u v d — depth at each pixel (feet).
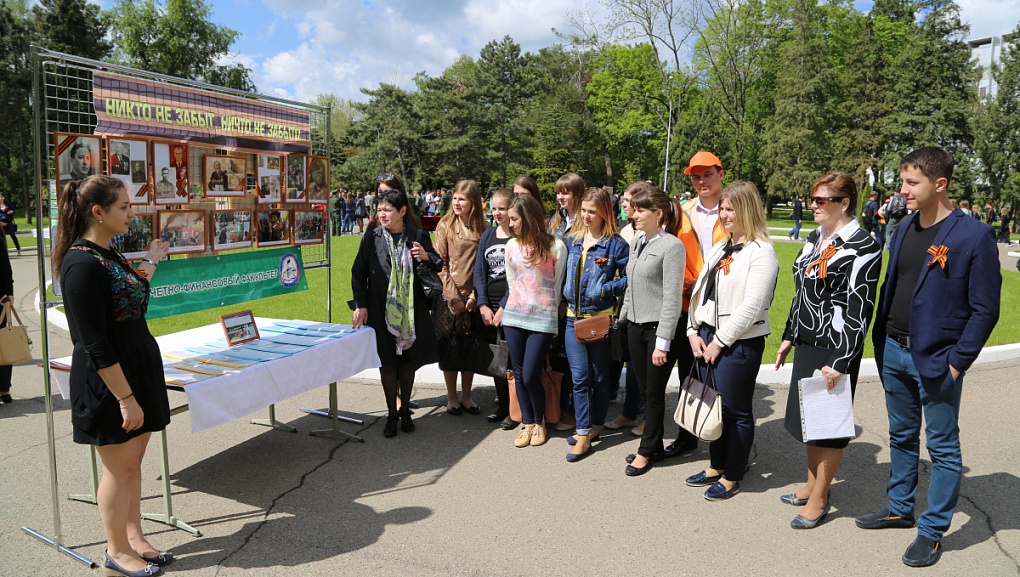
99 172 11.25
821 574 9.31
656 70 138.62
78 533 10.52
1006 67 128.98
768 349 22.65
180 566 9.52
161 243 11.57
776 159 129.08
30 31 121.39
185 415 16.34
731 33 123.24
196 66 121.90
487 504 11.59
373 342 14.64
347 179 165.27
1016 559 9.66
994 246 8.87
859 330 9.95
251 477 12.73
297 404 17.24
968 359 8.98
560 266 13.98
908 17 164.35
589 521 10.94
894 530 10.58
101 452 8.98
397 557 9.77
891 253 10.11
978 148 127.03
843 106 134.00
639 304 12.64
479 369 15.42
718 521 10.96
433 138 157.17
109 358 8.37
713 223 14.01
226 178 14.06
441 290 15.05
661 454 13.57
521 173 151.53
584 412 13.66
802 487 12.33
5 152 135.03
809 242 10.87
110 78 11.48
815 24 129.29
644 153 163.12
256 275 14.94
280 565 9.55
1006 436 14.71
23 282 38.78
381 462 13.51
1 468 13.00
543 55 163.94
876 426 15.43
